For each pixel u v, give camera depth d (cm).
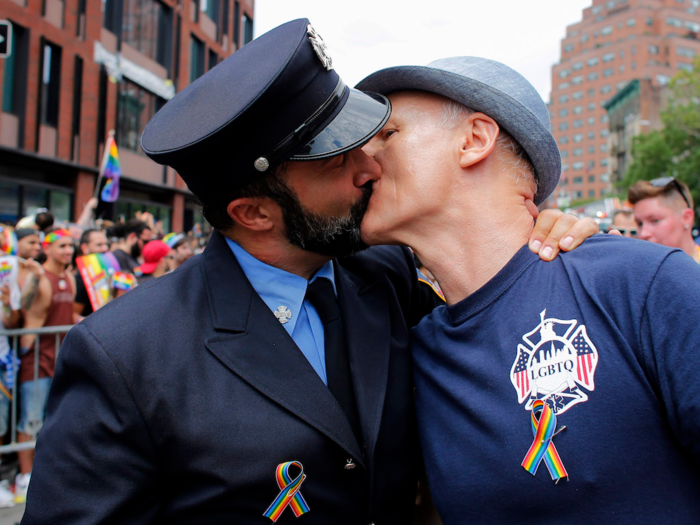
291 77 100
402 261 154
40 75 1150
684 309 86
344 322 119
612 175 6391
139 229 548
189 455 96
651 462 88
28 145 1125
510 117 108
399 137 115
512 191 115
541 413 94
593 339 94
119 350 98
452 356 111
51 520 93
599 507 89
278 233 114
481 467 100
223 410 98
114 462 95
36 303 340
